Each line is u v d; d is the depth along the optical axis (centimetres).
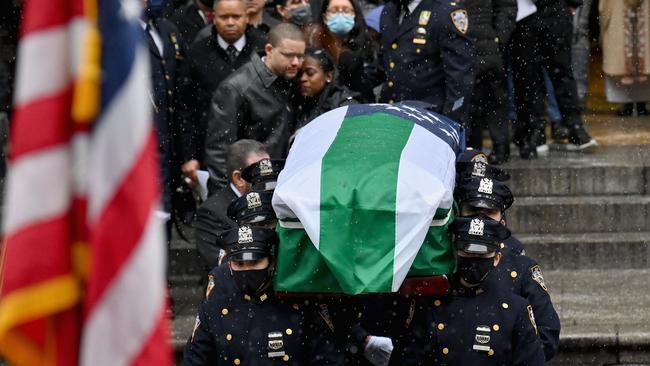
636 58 3906
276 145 2594
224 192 2414
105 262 780
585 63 4038
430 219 1633
